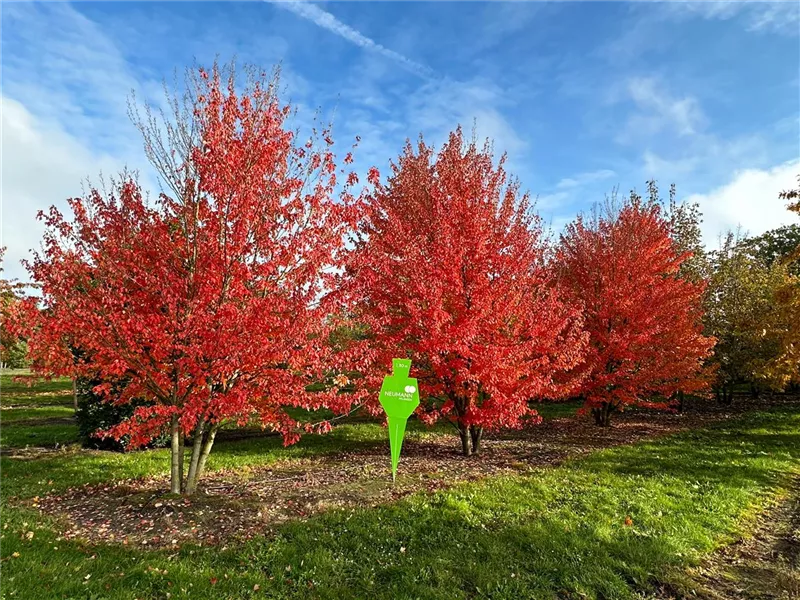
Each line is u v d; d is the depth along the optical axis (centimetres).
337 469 952
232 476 919
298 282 688
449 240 942
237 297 662
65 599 425
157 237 674
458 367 924
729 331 1956
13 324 643
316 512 670
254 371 675
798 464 1024
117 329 639
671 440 1263
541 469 927
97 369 696
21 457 1071
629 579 534
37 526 599
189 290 666
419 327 934
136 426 682
